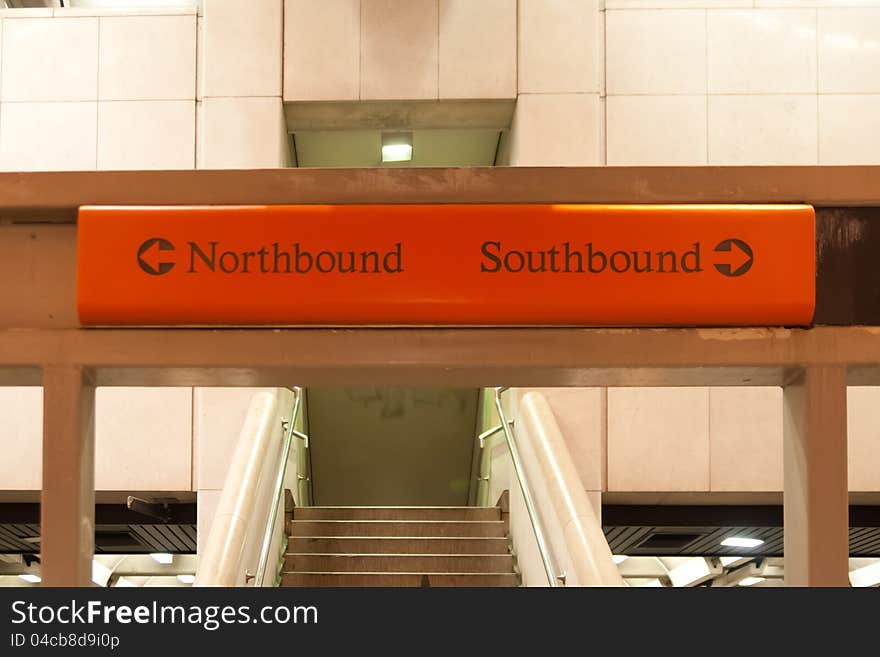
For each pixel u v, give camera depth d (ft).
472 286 16.49
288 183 16.69
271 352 16.53
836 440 16.47
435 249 16.55
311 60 33.24
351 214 16.57
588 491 31.94
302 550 30.42
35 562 50.90
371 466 48.57
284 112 33.83
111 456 33.24
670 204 16.65
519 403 30.83
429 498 49.39
